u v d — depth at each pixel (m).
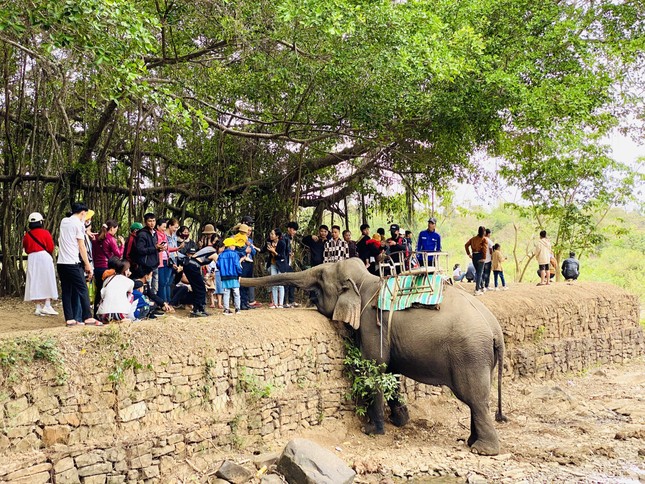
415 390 12.98
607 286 19.05
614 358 18.06
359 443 11.15
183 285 13.96
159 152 18.41
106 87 11.04
